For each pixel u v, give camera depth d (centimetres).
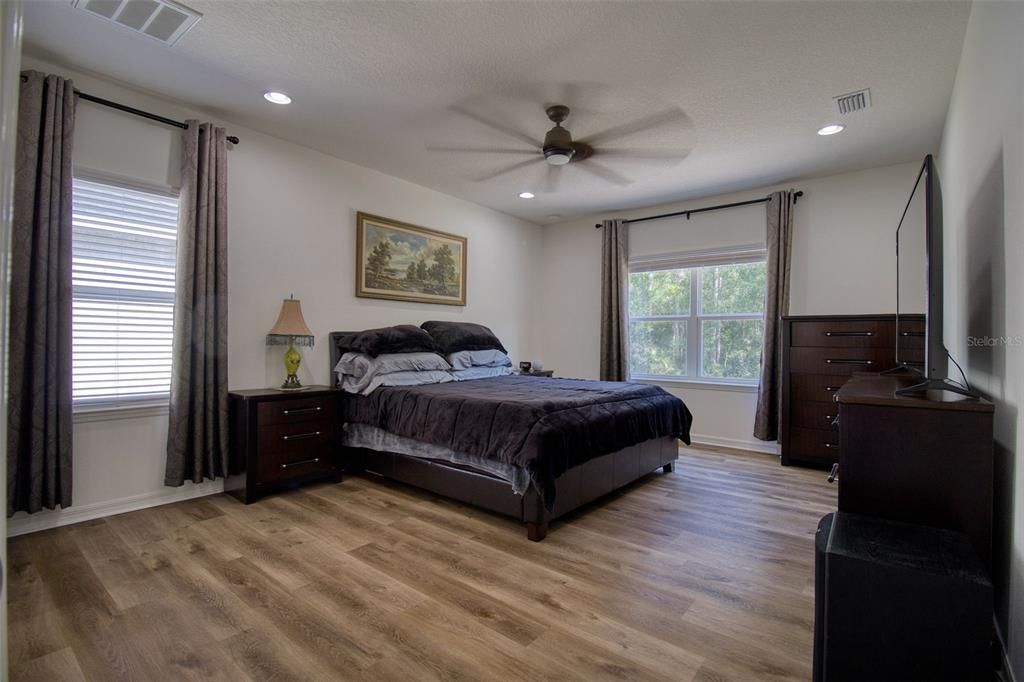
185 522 277
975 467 154
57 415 258
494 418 280
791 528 277
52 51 251
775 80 269
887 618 131
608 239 548
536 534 257
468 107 307
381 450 348
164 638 172
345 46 245
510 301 577
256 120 330
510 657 164
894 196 400
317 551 242
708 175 423
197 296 306
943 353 203
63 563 225
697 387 505
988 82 186
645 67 258
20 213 245
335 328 400
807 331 405
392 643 171
